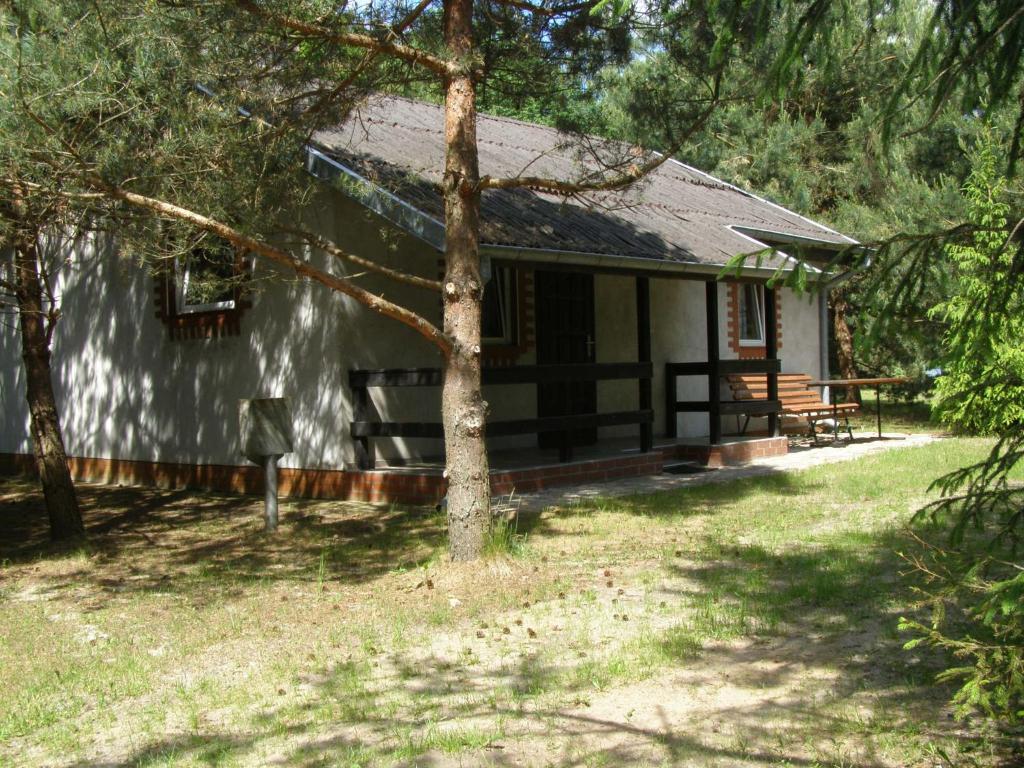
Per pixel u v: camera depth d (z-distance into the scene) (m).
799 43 4.21
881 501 9.54
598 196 8.90
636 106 7.68
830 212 21.34
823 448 14.40
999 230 3.91
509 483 10.18
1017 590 3.24
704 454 12.58
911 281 3.98
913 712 4.33
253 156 7.46
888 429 17.83
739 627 5.60
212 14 6.75
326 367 10.63
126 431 13.33
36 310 9.09
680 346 14.92
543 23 7.70
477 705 4.60
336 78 7.70
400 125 12.30
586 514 9.07
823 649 5.21
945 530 7.84
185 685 5.06
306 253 10.55
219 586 7.14
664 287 14.69
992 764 3.80
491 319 12.25
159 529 9.70
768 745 4.07
